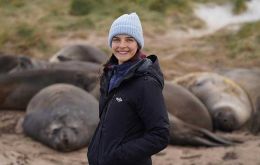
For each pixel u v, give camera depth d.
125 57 3.52
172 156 6.61
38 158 6.30
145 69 3.44
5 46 13.12
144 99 3.40
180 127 7.23
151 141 3.38
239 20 15.62
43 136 6.93
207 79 8.91
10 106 8.82
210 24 15.22
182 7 15.70
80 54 10.98
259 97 8.13
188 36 14.26
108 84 3.59
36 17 15.26
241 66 11.96
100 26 14.35
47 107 7.24
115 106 3.48
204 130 7.36
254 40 13.24
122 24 3.50
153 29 14.38
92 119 7.07
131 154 3.41
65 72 9.02
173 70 11.38
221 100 8.45
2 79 8.85
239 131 8.10
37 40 13.25
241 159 6.29
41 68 9.23
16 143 6.91
